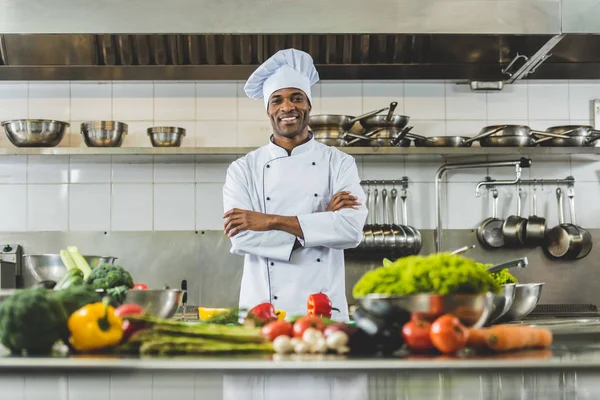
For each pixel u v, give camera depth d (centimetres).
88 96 449
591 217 453
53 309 151
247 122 452
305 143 305
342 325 151
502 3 378
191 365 130
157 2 370
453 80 457
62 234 439
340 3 374
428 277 152
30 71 415
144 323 153
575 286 447
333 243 279
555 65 426
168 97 451
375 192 445
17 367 133
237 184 303
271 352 148
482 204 452
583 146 422
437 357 141
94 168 444
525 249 449
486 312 154
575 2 380
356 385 137
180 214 444
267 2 371
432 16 377
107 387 140
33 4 368
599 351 155
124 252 441
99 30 368
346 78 424
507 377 143
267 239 281
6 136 444
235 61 414
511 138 418
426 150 416
